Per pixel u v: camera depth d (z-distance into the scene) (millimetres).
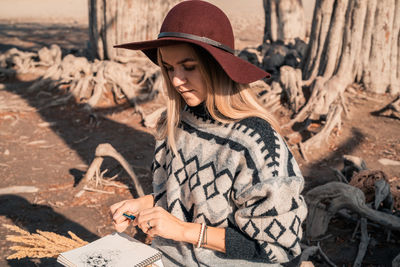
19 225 4504
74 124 7934
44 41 17562
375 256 3744
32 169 5984
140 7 9688
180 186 1508
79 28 22250
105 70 9305
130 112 8398
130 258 1426
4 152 6570
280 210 1258
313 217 4012
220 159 1368
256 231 1289
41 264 3811
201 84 1383
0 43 16734
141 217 1382
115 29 9836
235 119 1375
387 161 5852
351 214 4398
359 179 4324
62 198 5137
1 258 3891
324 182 5414
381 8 7219
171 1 9875
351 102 7461
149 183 5457
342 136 6656
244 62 1269
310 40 8148
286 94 7793
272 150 1308
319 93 7336
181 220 1512
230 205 1409
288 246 1291
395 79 7520
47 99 9109
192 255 1530
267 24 11227
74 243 1841
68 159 6391
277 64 9617
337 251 3855
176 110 1567
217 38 1312
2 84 10078
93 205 4977
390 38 7305
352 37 7418
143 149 6719
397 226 3766
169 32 1327
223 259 1447
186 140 1501
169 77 1522
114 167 6023
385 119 7043
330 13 7664
